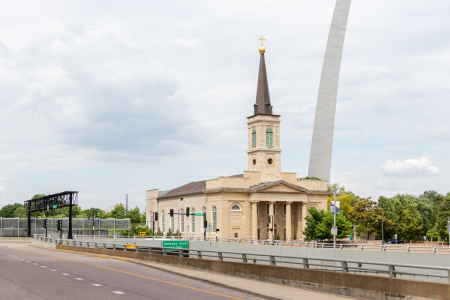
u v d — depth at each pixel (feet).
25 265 127.44
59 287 83.05
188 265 121.60
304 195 374.02
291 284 90.07
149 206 490.08
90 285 86.28
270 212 370.32
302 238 371.15
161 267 123.44
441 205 453.58
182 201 422.41
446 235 451.94
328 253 225.97
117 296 73.51
